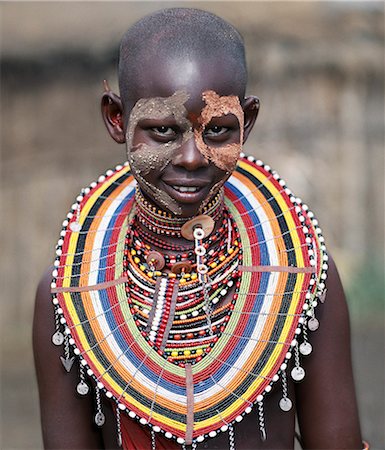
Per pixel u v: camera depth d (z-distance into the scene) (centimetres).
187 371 199
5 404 633
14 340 800
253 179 220
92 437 216
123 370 199
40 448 547
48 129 867
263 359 198
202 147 186
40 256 861
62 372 212
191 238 202
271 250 207
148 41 189
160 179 191
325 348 211
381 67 888
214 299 205
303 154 877
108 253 211
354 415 213
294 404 213
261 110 870
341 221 884
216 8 863
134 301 206
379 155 902
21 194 866
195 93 183
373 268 859
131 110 191
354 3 906
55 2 870
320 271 204
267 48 864
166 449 202
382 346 749
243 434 206
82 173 870
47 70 856
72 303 204
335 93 883
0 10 861
